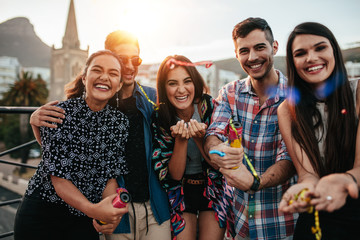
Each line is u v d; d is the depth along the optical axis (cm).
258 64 158
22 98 3225
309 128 123
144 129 171
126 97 185
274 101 160
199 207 178
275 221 160
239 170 129
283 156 146
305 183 109
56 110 138
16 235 143
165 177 172
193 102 181
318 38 116
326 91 122
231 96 176
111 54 143
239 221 169
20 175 2969
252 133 166
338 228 107
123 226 164
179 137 156
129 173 166
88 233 153
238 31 159
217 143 148
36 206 140
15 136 3653
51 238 144
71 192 132
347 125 116
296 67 124
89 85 140
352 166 116
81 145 143
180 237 172
